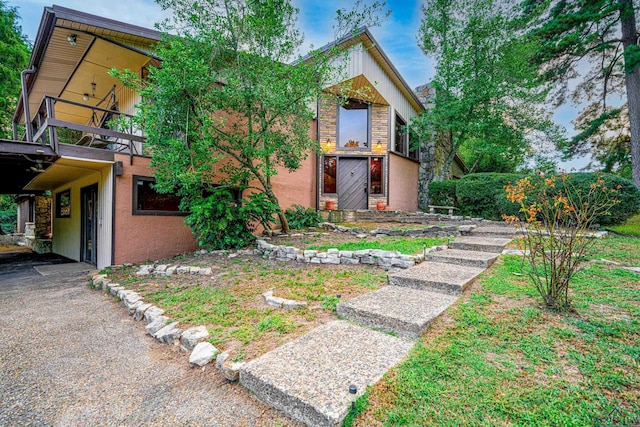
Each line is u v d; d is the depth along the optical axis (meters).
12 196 18.88
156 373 2.63
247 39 6.35
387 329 2.84
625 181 6.77
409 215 9.48
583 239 3.42
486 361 2.21
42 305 4.52
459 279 3.76
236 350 2.68
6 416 2.13
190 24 6.04
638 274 3.78
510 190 3.75
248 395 2.21
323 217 9.77
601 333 2.46
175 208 7.65
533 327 2.62
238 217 6.85
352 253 5.34
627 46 10.17
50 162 6.51
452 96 11.05
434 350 2.39
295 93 6.42
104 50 7.34
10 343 3.26
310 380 2.07
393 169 11.32
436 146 13.76
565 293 3.00
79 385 2.49
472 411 1.77
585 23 9.91
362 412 1.82
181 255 7.12
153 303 4.11
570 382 1.93
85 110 11.39
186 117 6.04
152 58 7.41
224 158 7.66
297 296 3.88
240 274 5.14
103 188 7.12
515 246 5.47
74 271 7.21
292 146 7.19
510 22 10.59
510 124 11.70
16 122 11.02
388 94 10.93
